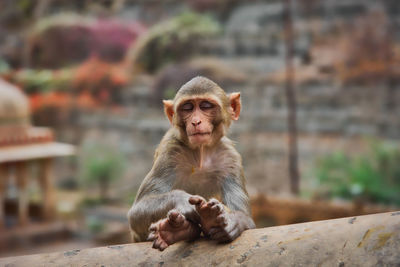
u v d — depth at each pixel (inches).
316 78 1128.8
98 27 1624.0
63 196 1142.3
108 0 1761.8
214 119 176.2
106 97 1382.9
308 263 100.7
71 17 1706.4
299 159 1051.3
